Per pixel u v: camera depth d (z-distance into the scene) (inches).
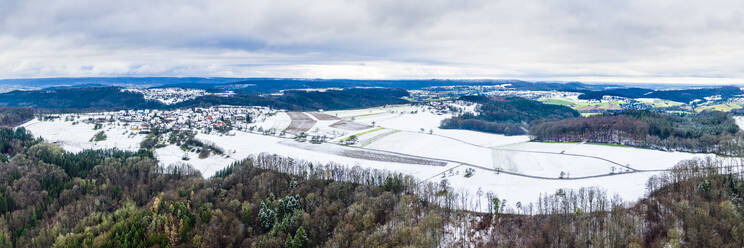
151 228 6727.4
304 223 6934.1
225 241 6875.0
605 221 6264.8
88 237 6609.3
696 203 6505.9
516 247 6102.4
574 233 6146.7
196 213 7500.0
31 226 7450.8
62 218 7598.4
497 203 7795.3
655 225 6269.7
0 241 6658.5
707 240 5452.8
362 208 7278.5
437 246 6235.2
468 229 6870.1
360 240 6220.5
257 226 7372.1
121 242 6471.5
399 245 5935.0
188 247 6535.4
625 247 5605.3
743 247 5260.8
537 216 7130.9
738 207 6407.5
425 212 7249.0
